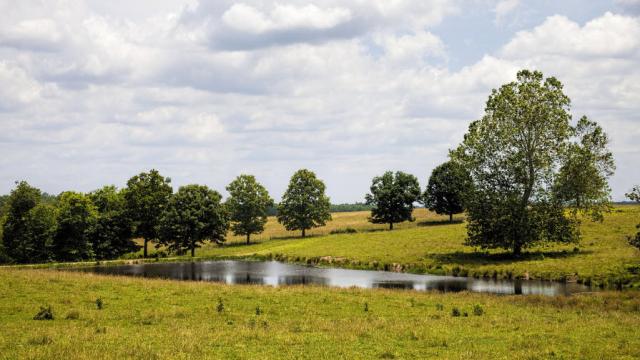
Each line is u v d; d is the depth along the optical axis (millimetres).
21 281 41438
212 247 112250
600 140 61000
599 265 50812
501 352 19906
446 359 18625
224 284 43844
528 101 61438
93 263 82750
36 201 91438
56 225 90562
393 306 33062
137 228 101188
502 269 54969
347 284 51688
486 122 63562
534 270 52594
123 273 66125
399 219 118125
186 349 19922
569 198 60562
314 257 78875
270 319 27875
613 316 28375
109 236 97688
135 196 100312
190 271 68500
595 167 60750
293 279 57344
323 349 20297
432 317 28734
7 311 29266
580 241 67250
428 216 145000
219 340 21672
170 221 98438
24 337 22109
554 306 32812
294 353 19625
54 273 49531
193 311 29859
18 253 88625
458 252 70375
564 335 22891
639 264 48906
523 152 61188
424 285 49562
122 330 23922
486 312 30500
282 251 91688
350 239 95812
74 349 19734
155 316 27984
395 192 117500
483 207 62656
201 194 103500
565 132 60000
